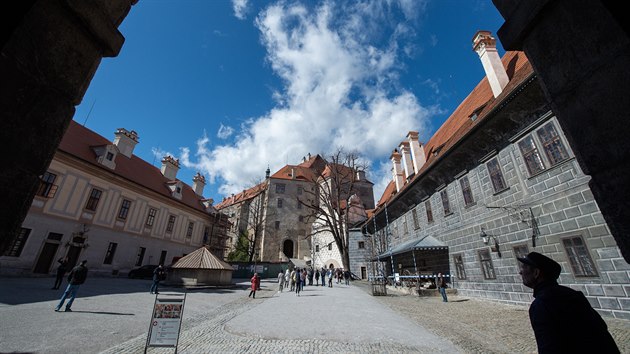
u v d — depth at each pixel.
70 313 9.41
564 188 10.27
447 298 15.68
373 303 14.76
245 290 22.48
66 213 23.17
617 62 1.34
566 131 1.61
